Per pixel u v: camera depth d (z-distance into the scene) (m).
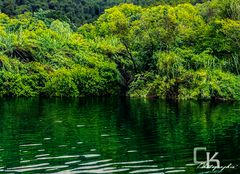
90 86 74.38
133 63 76.88
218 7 79.88
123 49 78.69
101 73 75.56
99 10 139.88
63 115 47.12
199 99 66.25
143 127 39.19
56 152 29.23
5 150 29.83
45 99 67.12
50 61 76.31
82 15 131.50
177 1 110.81
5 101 63.38
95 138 34.03
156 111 51.06
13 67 72.88
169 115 47.34
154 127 39.19
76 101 63.81
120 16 90.88
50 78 72.44
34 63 74.31
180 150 29.91
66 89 72.06
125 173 24.36
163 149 30.11
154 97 69.88
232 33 72.25
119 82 76.38
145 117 45.75
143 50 76.56
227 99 64.69
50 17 107.38
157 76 69.88
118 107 55.31
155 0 120.50
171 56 69.31
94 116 46.47
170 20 75.38
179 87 67.56
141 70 76.88
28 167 25.53
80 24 123.75
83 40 85.56
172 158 27.66
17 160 27.12
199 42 76.19
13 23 90.69
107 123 41.53
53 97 71.06
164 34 74.75
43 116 46.31
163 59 69.56
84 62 76.69
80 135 35.28
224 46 72.25
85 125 40.19
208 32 75.94
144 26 77.06
